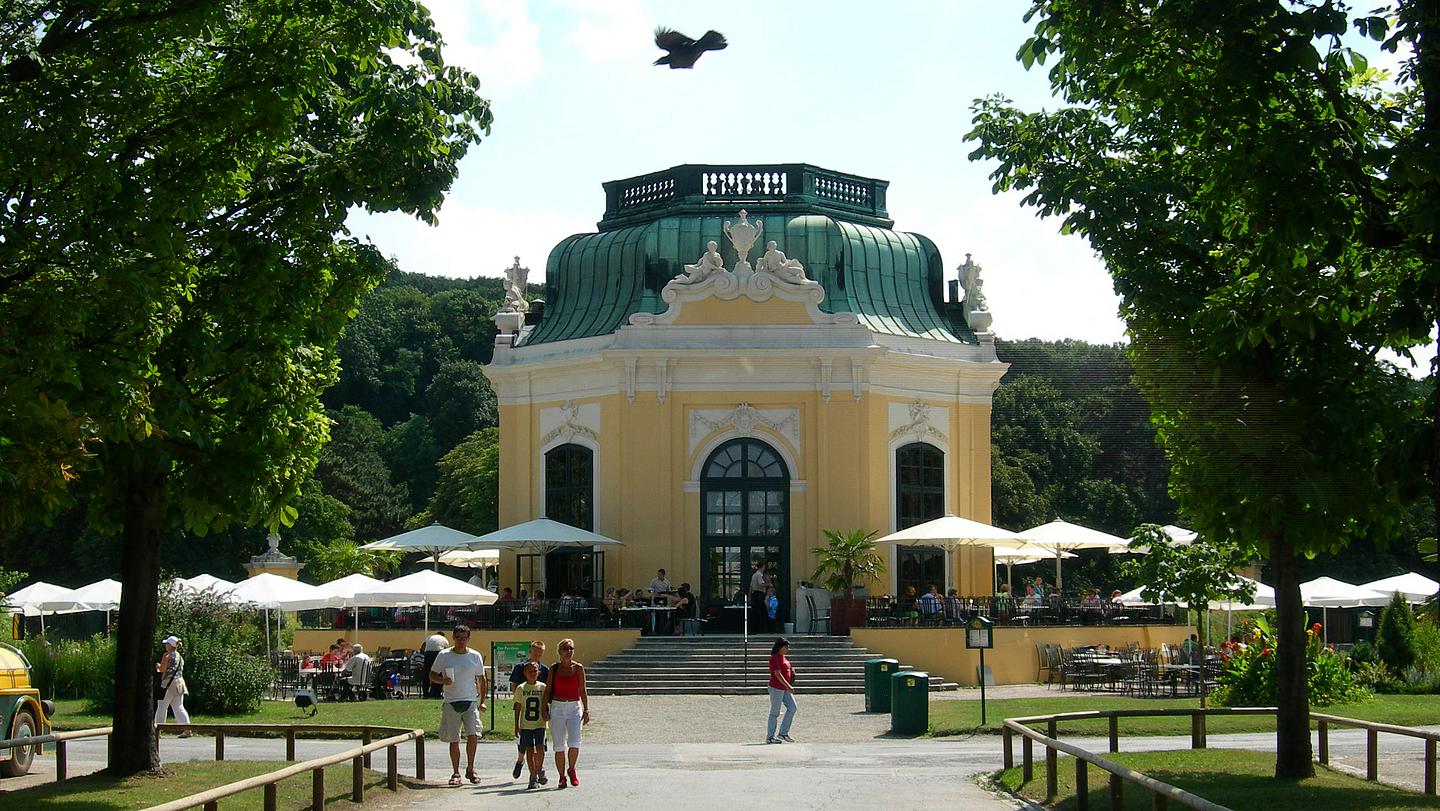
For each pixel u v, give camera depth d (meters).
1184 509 17.61
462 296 91.00
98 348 13.77
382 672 33.22
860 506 39.03
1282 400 16.31
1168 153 16.94
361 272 17.55
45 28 14.27
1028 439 64.88
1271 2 12.93
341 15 15.28
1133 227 16.95
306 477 18.17
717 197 42.53
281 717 28.78
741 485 39.34
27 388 13.06
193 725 20.20
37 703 20.48
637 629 36.19
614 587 39.38
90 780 17.39
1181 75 14.28
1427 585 39.03
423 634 37.66
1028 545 41.38
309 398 17.83
